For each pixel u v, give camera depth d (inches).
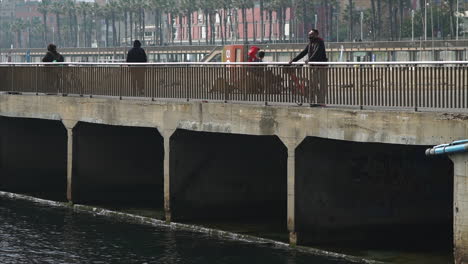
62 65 1349.7
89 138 1328.7
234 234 1078.4
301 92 977.5
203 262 948.6
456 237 787.4
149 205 1311.5
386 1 6259.8
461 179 781.3
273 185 1218.0
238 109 1040.2
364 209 1016.2
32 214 1264.8
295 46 3056.1
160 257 978.1
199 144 1163.9
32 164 1507.1
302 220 984.9
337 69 935.0
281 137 987.3
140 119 1186.6
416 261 916.0
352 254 950.4
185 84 1136.8
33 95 1392.7
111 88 1258.0
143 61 1289.4
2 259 984.9
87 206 1307.8
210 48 3934.5
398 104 869.8
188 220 1162.0
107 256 991.6
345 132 908.6
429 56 2787.9
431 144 820.6
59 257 991.6
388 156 1020.5
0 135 1483.8
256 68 1035.3
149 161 1380.4
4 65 1482.5
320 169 987.9
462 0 6102.4
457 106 812.0
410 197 1039.6
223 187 1183.6
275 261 938.1
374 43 2972.4
